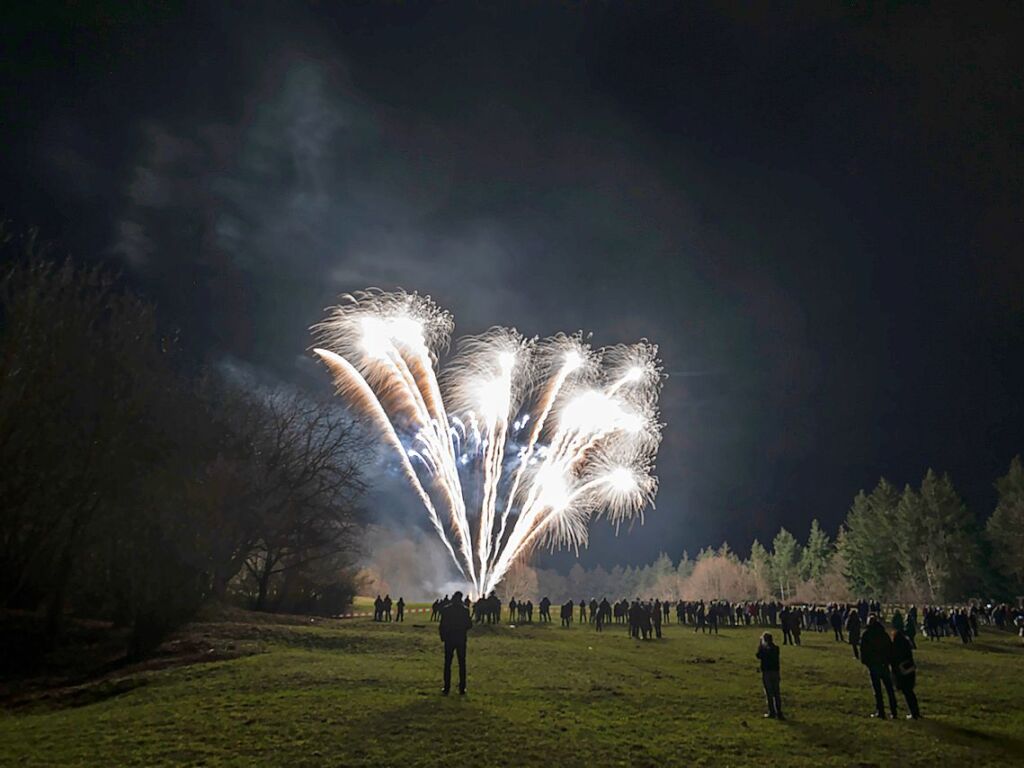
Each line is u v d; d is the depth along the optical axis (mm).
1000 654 42281
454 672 26703
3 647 35188
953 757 17781
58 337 39375
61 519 39594
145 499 40219
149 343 43500
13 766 15781
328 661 28797
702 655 36656
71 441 39312
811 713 22469
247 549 52875
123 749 16891
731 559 167750
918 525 116000
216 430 48125
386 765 15703
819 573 149125
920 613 76625
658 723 20297
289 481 55688
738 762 16922
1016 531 107438
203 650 33156
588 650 35906
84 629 40812
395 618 56281
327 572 65625
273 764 15680
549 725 19125
